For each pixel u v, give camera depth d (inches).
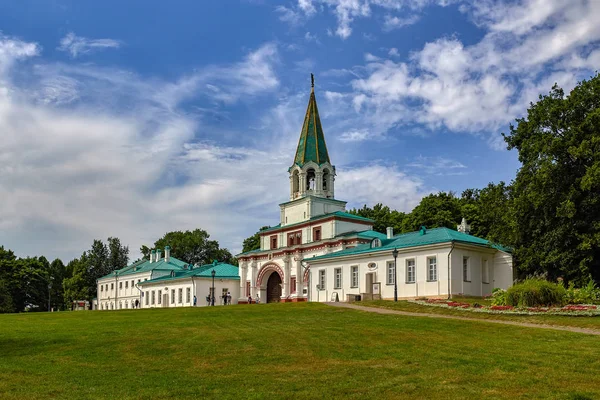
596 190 1774.1
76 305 5211.6
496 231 2058.3
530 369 734.5
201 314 1596.9
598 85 1870.1
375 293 2224.4
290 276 2947.8
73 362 864.9
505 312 1309.1
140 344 1006.4
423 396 630.5
